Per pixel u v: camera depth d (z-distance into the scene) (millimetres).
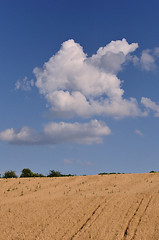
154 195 23188
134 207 21234
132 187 27391
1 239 17969
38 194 26875
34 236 18062
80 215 20688
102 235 17484
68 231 18453
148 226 18156
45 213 21469
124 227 18328
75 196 24844
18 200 24922
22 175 50250
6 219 20828
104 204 22219
